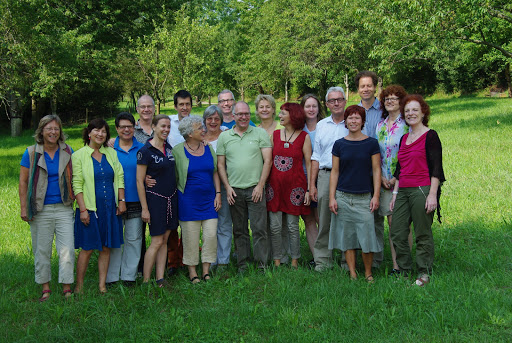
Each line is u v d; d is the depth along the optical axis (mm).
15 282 5078
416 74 44062
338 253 5766
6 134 28578
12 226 7328
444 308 3787
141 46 25734
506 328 3482
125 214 4895
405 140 4637
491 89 39688
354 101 41594
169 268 5379
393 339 3424
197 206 4965
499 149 11516
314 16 24391
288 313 3895
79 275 4734
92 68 22422
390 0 13375
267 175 5117
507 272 4609
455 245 5590
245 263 5250
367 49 23500
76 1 20141
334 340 3461
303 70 25500
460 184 8359
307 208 5270
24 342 3695
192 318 3973
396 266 5000
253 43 37375
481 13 12594
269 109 5590
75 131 28172
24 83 17312
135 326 3902
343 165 4691
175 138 5742
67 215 4625
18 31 15102
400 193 4617
